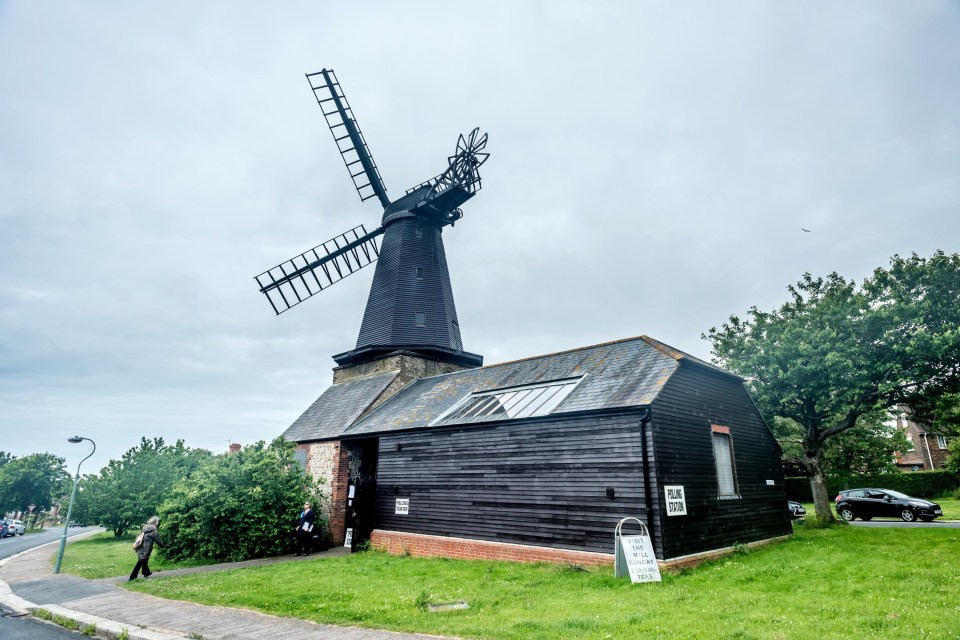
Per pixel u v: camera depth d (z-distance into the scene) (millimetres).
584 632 7105
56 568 15531
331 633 7777
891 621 7262
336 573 13344
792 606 8359
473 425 15836
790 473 40719
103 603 10781
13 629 9391
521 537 13898
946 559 11656
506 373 18906
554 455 13750
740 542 14547
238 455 19062
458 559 15062
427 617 8438
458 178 29297
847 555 12812
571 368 16625
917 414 18922
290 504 18578
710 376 15742
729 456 15445
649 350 15250
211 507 17516
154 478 28812
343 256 31750
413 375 25297
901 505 23938
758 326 20969
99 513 27656
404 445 18125
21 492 63000
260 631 8086
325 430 22406
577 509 12945
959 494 33156
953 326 16453
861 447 35500
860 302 18000
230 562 16812
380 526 18234
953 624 6977
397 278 27359
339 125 32000
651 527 11625
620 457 12461
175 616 9305
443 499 16281
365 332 27562
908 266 17781
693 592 9594
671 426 13008
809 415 20312
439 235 29781
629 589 10016
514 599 9609
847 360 17328
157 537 14414
